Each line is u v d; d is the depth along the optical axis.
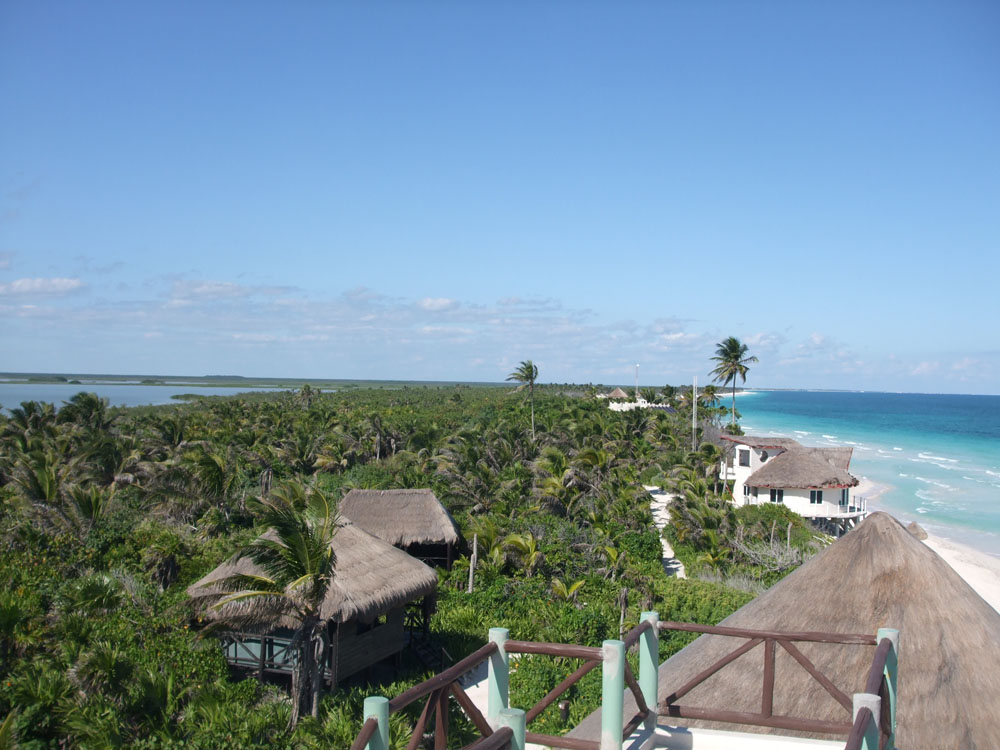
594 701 20.47
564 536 36.94
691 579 35.22
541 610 27.92
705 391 100.12
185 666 19.41
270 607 18.88
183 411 101.81
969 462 93.81
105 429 64.25
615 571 33.12
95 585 22.45
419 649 25.02
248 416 81.44
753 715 6.27
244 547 18.53
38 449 46.38
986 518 56.50
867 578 8.09
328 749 15.71
